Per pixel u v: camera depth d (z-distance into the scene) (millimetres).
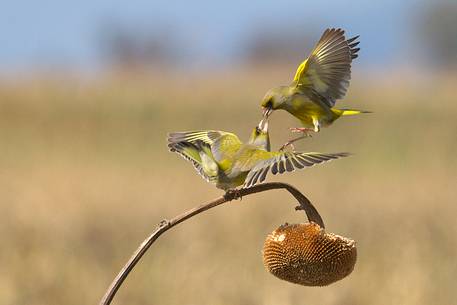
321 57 7887
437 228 15383
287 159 5871
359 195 19422
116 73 36406
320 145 29594
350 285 12375
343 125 30453
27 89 32469
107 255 14039
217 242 14648
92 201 18094
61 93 32656
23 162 24922
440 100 32312
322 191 20188
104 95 32531
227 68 38125
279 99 8156
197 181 22266
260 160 6488
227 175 6492
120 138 29453
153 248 14586
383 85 34500
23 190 19500
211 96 33500
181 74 36875
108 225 15812
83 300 12500
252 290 12305
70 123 30594
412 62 36906
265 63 39062
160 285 12734
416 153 27719
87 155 26562
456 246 13984
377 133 30156
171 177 22781
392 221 16078
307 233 6816
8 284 12477
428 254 13609
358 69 36781
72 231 15188
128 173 23438
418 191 19922
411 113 31062
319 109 8094
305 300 11992
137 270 13289
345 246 6812
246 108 33094
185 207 17797
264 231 15469
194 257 13539
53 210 17016
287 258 6781
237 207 17344
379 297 12008
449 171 24438
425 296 11992
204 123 32250
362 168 25906
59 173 22609
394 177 23609
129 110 31812
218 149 6719
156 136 30438
